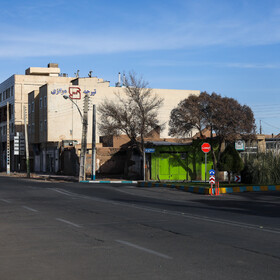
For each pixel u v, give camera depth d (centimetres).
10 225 1236
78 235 1058
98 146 6053
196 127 4197
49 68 9025
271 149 3178
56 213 1541
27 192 2614
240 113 3841
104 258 791
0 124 9350
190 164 4397
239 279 641
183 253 835
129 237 1027
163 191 2759
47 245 926
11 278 655
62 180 4794
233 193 2567
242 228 1171
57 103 6762
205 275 665
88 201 2031
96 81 7238
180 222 1293
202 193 2598
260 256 806
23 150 7006
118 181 4234
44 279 647
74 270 701
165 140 5284
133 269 705
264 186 2753
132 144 4866
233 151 2994
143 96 4819
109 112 4606
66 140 6262
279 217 1430
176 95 7331
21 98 8294
